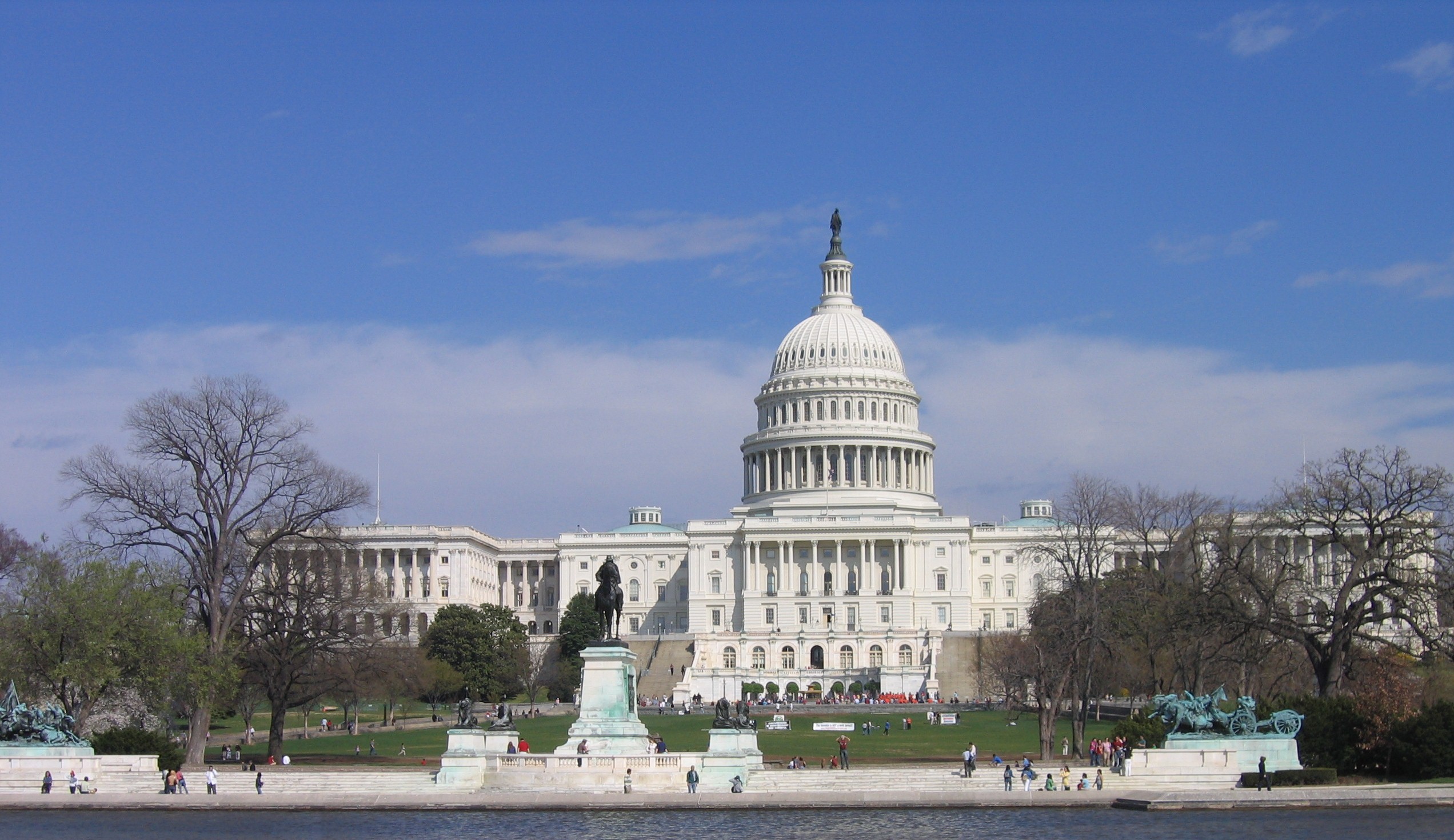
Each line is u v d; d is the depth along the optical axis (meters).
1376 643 120.38
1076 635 113.38
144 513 105.62
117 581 102.69
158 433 106.44
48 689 107.44
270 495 109.56
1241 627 107.62
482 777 91.44
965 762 93.88
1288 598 113.00
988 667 187.62
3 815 86.06
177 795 90.44
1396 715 91.62
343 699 139.38
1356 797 84.69
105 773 94.50
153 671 101.12
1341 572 111.38
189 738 109.31
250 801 87.69
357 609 122.06
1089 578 125.50
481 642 191.00
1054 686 112.25
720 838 75.69
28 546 163.38
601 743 90.50
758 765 95.38
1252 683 122.69
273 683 108.50
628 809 85.62
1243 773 90.56
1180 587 125.38
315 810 87.19
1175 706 93.06
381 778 92.69
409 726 153.50
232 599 108.31
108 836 77.12
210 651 103.38
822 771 94.88
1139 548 184.00
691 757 90.94
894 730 145.25
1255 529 119.94
